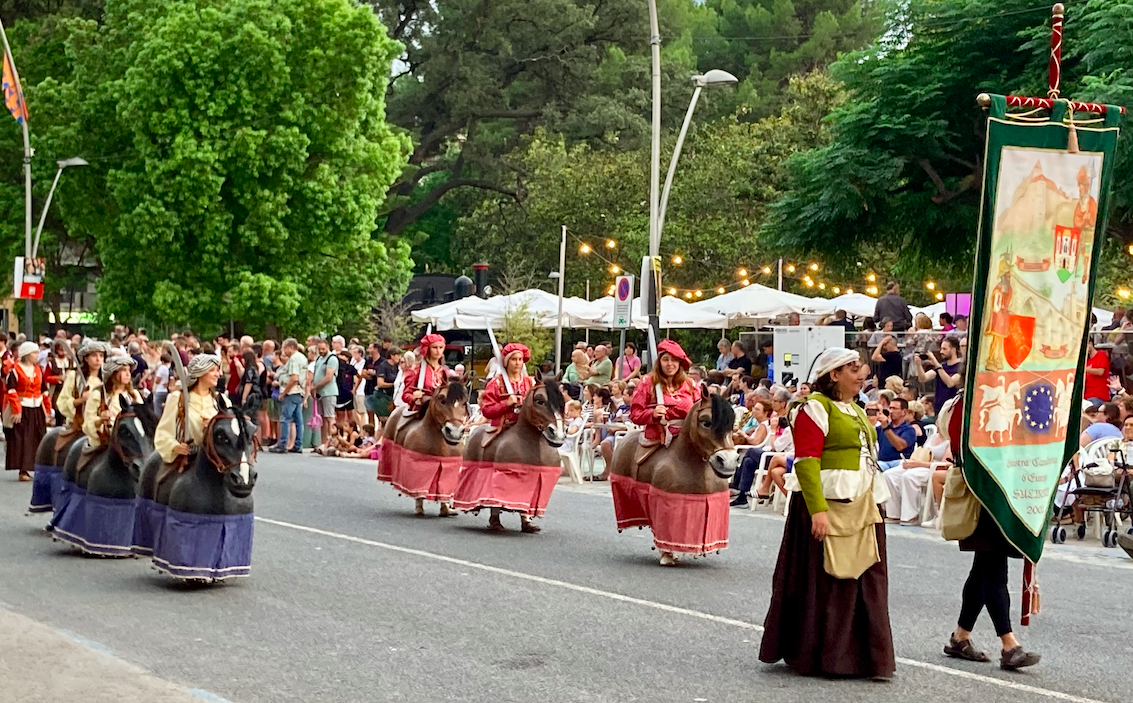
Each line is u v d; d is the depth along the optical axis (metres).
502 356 15.22
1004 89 30.17
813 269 35.81
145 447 12.77
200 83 42.84
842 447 8.37
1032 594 8.89
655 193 26.09
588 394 22.61
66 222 48.19
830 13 68.75
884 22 33.59
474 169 63.94
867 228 34.06
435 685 8.25
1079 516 15.62
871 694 8.12
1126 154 26.09
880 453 17.70
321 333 46.22
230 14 43.28
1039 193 8.84
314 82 44.25
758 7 71.25
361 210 44.91
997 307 8.70
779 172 44.88
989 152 8.67
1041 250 8.86
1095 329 21.81
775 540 14.95
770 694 8.09
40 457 14.39
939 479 16.20
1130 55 26.78
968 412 8.62
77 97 47.00
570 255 50.28
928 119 30.92
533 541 14.38
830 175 31.91
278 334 47.56
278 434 27.20
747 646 9.42
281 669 8.59
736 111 60.97
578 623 10.15
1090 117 9.09
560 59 63.59
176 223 42.97
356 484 19.81
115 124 46.12
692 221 46.06
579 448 22.00
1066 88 29.33
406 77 67.31
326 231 44.34
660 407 12.80
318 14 44.16
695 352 41.44
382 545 13.88
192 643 9.32
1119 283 40.03
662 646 9.40
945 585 12.17
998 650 9.49
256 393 11.88
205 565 11.18
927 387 21.84
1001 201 8.71
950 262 35.38
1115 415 17.20
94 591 11.22
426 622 10.12
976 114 31.28
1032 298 8.83
